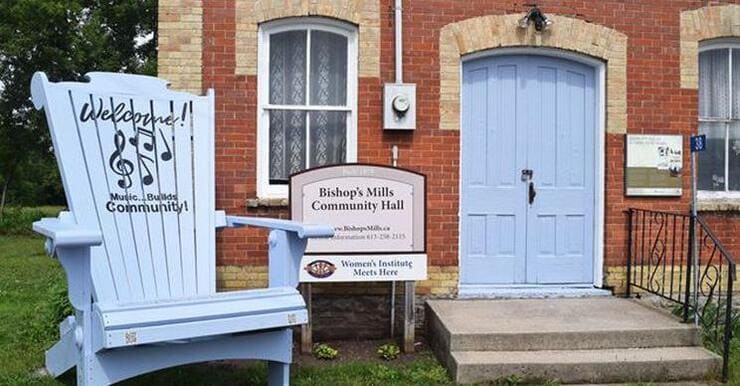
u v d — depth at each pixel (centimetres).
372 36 647
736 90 724
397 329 647
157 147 504
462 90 674
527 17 659
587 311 607
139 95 505
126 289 464
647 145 682
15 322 677
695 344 557
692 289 675
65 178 460
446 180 657
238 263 634
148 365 399
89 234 367
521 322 568
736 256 697
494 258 681
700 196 709
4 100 2025
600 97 683
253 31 636
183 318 392
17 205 2572
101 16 2352
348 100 659
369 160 647
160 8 627
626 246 680
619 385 512
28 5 1933
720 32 697
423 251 586
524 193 683
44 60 2016
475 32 659
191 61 630
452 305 625
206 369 536
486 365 509
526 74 682
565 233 688
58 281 824
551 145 686
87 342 382
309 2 640
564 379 514
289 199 578
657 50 686
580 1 674
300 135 662
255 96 638
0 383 491
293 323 430
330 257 579
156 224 490
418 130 653
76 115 475
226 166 632
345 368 543
